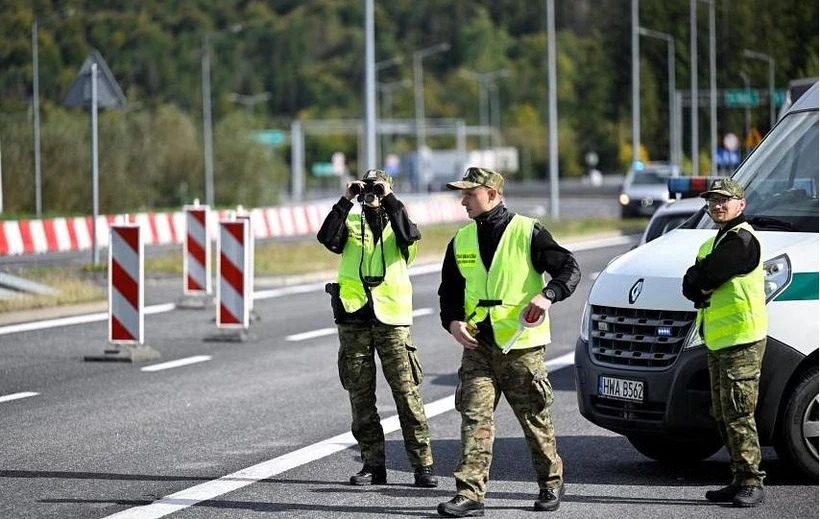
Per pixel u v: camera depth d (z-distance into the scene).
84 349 48.62
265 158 189.75
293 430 33.50
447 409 36.66
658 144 193.12
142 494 26.92
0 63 186.75
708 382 26.66
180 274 78.50
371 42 95.12
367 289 27.16
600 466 29.50
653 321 27.23
